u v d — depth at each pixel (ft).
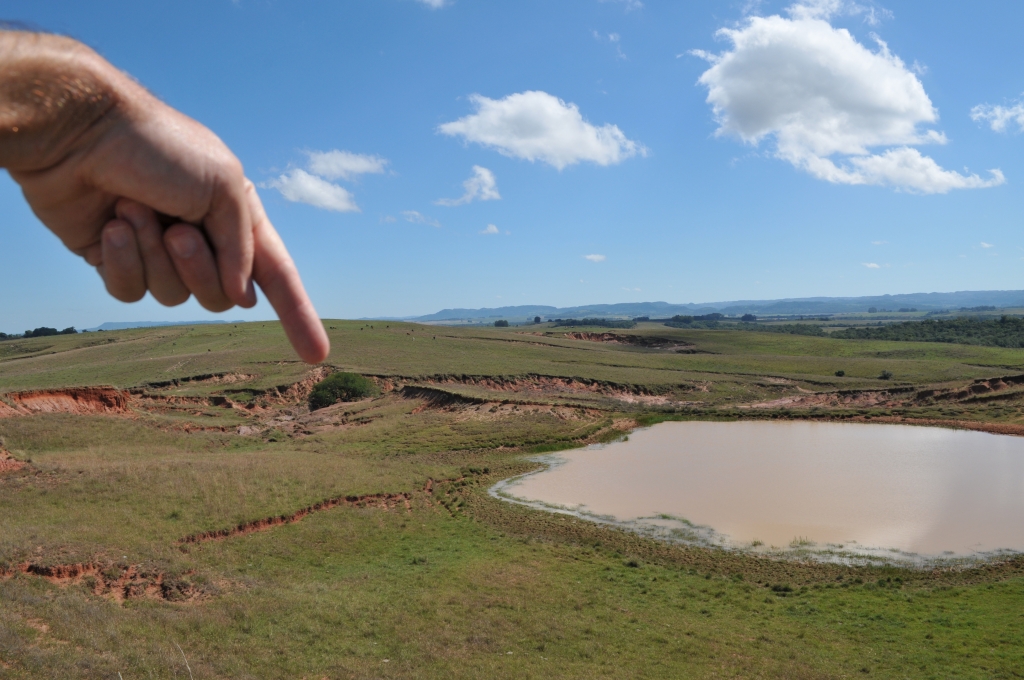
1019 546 101.81
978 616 75.66
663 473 152.56
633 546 104.12
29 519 83.61
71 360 342.44
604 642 65.87
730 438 194.49
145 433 162.71
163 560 76.89
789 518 117.39
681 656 63.21
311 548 93.56
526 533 110.32
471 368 305.73
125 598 69.05
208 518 93.76
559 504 128.26
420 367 303.89
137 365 302.45
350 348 347.97
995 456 163.53
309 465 128.77
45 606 59.21
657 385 288.30
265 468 120.47
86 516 86.79
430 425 201.67
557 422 206.39
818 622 74.79
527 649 63.05
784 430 206.59
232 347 351.87
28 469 102.32
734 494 133.59
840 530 110.83
